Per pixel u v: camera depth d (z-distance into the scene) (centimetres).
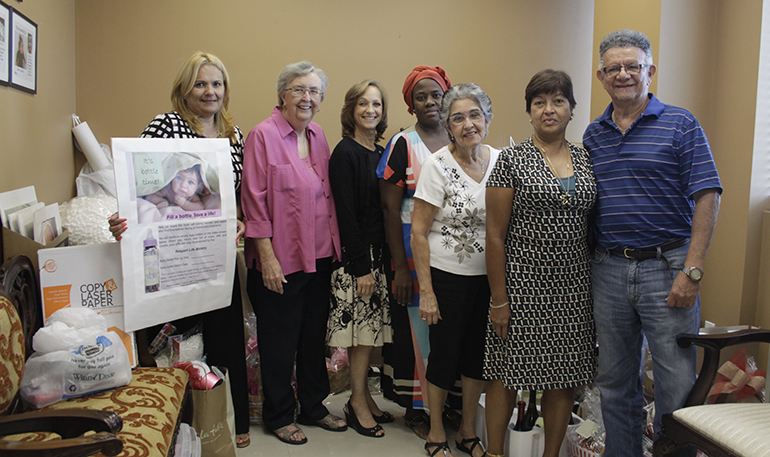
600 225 190
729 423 149
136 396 162
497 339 202
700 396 168
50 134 263
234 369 235
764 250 259
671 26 284
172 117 219
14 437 137
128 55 308
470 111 205
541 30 364
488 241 195
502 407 208
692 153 174
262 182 227
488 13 356
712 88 288
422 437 248
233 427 223
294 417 258
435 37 350
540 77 189
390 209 236
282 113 237
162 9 311
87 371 158
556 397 202
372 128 244
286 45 329
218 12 319
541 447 217
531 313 193
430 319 219
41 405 153
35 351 161
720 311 278
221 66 226
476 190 213
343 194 234
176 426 162
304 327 250
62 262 175
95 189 294
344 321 242
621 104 184
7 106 214
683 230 180
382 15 341
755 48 257
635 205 181
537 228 188
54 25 269
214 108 225
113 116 309
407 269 238
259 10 324
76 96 303
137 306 186
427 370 227
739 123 268
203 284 205
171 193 193
